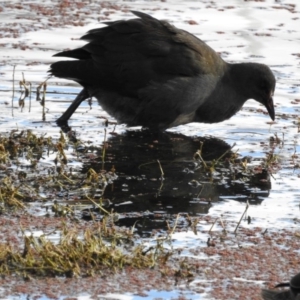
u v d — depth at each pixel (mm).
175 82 13828
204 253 9523
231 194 11438
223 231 10133
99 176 11734
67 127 14078
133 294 8531
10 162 12281
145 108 13984
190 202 11070
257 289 8742
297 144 13695
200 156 12531
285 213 10797
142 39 13945
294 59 17438
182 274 8953
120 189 11422
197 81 13945
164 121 14117
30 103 14961
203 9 20703
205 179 11984
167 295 8539
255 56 17469
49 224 10086
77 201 10898
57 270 8906
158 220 10414
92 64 13984
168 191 11438
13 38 17984
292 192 11578
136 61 13867
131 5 20844
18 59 16734
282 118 14969
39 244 9484
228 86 14422
